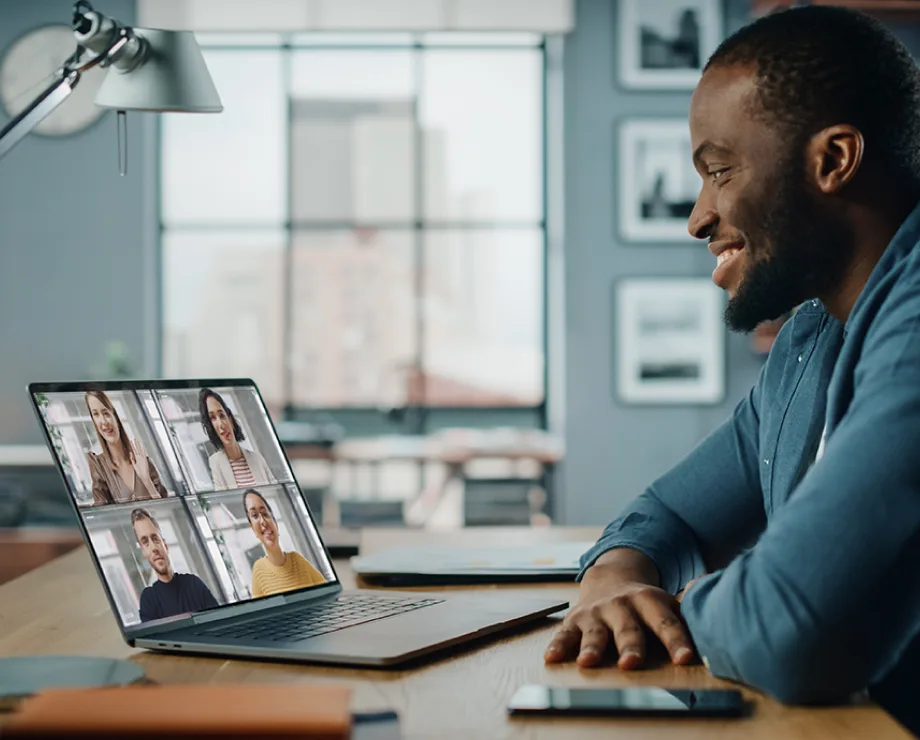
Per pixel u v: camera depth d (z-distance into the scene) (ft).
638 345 18.88
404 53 20.71
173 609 3.18
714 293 18.78
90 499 3.11
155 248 20.18
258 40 20.59
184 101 4.75
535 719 2.38
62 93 4.01
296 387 20.92
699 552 3.96
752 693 2.59
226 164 20.68
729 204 3.15
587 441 18.88
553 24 18.69
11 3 18.66
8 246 18.99
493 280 20.90
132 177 19.08
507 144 20.80
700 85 3.19
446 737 2.25
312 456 17.39
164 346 20.62
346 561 4.82
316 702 1.95
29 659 2.82
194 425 3.56
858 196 3.08
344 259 20.90
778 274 3.16
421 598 3.66
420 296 20.99
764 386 3.89
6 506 15.23
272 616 3.34
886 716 2.39
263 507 3.66
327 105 20.77
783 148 3.05
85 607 3.72
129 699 1.98
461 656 2.98
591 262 18.92
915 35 17.44
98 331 19.04
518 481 17.43
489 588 4.08
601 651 2.89
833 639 2.45
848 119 3.01
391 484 20.34
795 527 2.57
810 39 3.02
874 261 3.14
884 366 2.76
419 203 20.89
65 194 19.01
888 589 2.49
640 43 18.79
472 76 20.74
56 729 1.84
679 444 18.86
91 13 4.17
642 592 3.11
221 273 20.74
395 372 20.97
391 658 2.80
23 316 19.01
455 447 18.15
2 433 18.89
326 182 20.85
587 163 18.90
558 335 19.77
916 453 2.57
